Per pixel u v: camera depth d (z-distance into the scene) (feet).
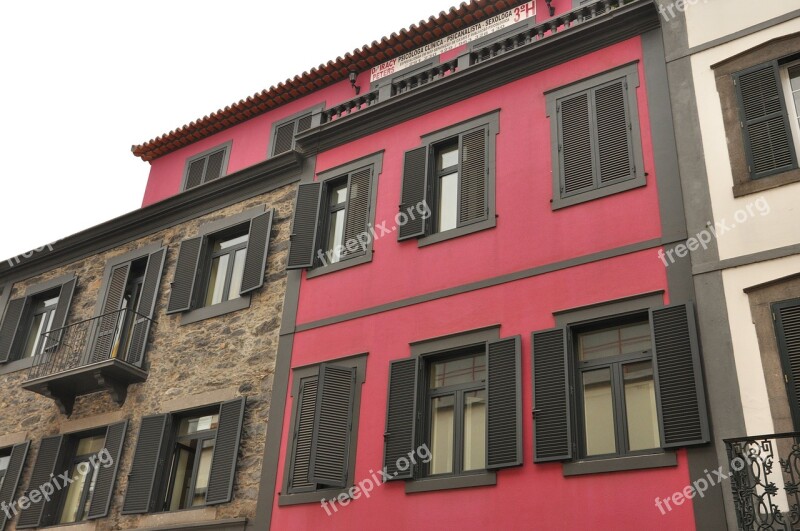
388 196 45.09
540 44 42.52
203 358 47.37
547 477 32.99
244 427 43.24
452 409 37.88
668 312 33.04
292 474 40.01
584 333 35.76
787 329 30.37
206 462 44.78
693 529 29.12
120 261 56.13
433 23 53.62
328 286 44.60
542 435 33.58
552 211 38.58
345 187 48.24
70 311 56.70
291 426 41.37
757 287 31.65
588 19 42.37
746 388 30.25
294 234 46.83
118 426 48.32
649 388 33.30
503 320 37.45
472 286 39.24
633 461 31.32
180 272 51.44
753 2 37.27
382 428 38.52
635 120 38.32
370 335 41.47
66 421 51.78
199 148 64.64
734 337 31.32
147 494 44.34
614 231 36.40
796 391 29.32
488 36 52.49
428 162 44.11
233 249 51.42
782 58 35.37
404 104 46.88
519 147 41.39
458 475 35.63
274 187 50.83
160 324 50.83
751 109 35.12
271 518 39.58
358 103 50.21
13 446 53.36
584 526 31.30
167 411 46.85
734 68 36.37
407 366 39.04
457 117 44.75
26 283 62.18
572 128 40.11
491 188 41.22
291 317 44.98
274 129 60.49
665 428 31.04
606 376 34.42
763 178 33.47
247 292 47.42
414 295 41.01
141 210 55.88
